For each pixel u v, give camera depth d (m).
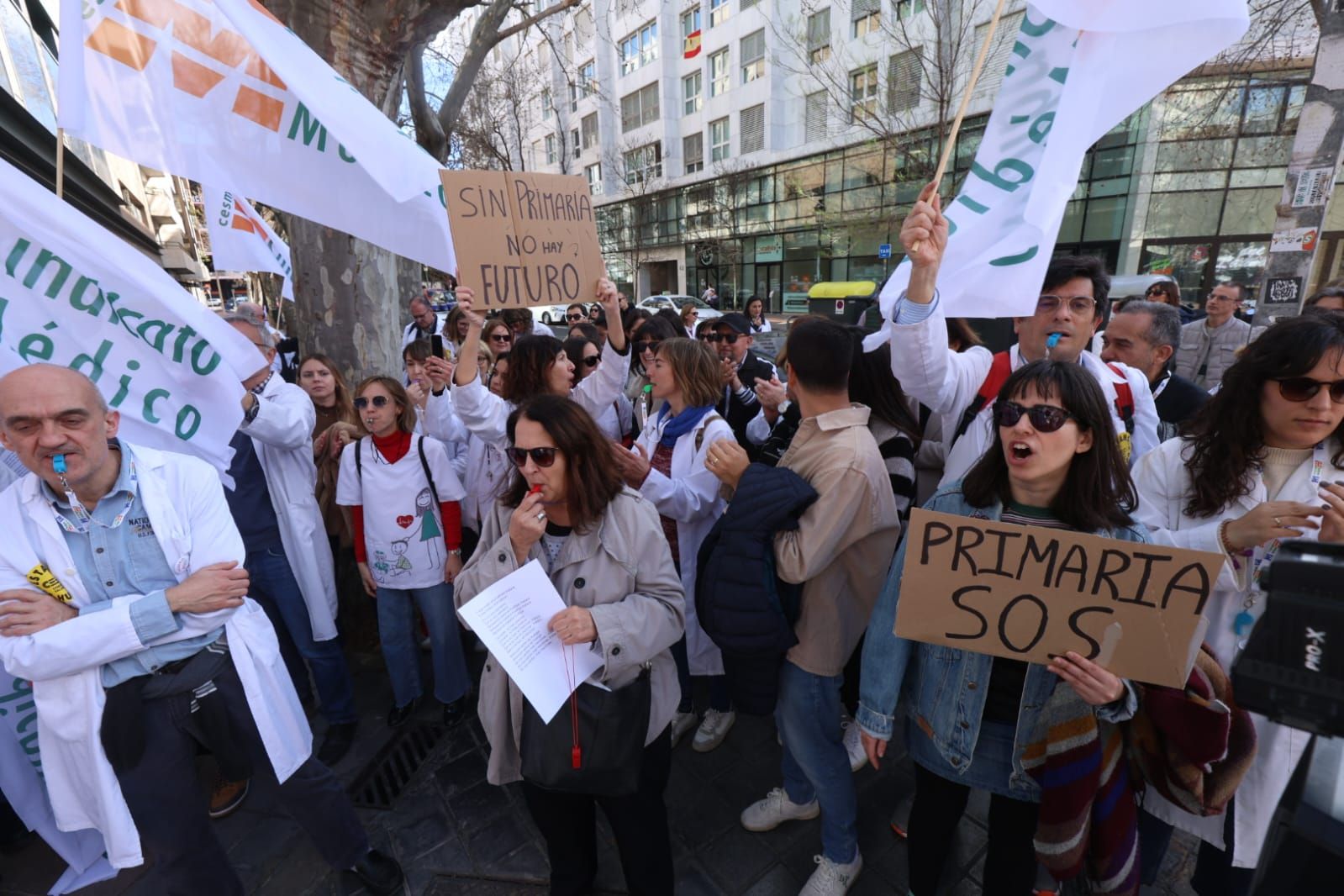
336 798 2.00
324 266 3.56
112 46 1.96
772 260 24.58
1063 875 1.37
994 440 1.46
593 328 5.33
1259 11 8.45
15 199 1.68
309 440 2.79
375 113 2.16
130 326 1.91
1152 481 1.70
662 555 1.72
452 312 4.99
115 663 1.60
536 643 1.51
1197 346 5.62
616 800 1.77
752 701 1.81
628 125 29.95
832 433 1.76
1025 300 1.90
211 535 1.73
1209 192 13.48
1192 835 2.26
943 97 11.05
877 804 2.39
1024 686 1.40
